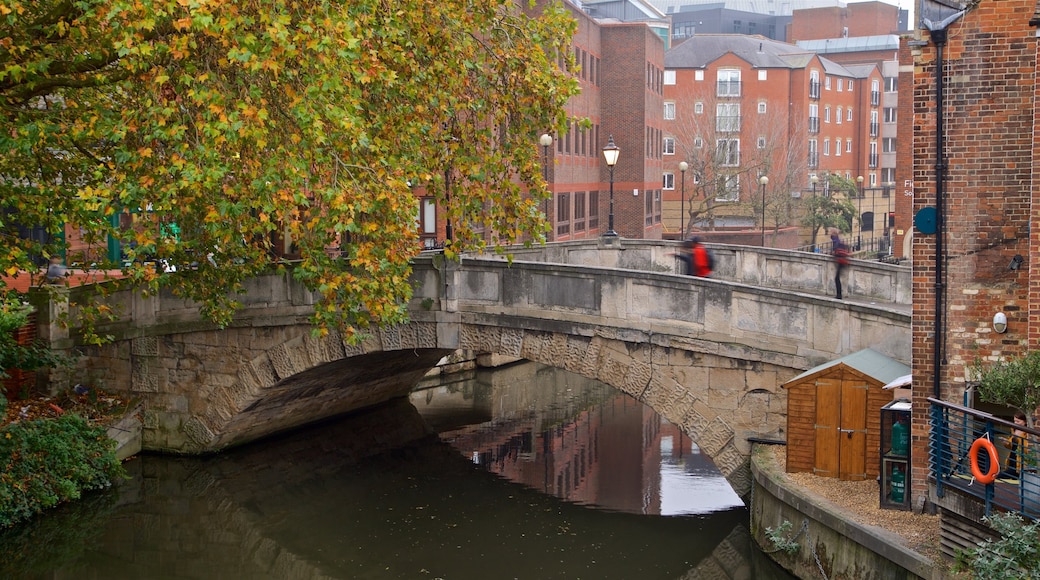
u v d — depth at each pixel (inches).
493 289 839.1
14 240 732.0
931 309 599.2
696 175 2758.4
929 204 596.7
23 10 578.6
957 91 587.2
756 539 698.2
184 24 530.3
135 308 957.8
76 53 639.1
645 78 2448.3
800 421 675.4
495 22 806.5
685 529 775.7
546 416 1189.1
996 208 585.6
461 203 792.9
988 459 509.0
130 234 665.6
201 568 714.2
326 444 1034.7
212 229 617.3
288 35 578.9
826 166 3676.2
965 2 581.0
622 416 1192.8
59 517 796.6
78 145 688.4
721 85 3348.9
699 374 771.4
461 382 1397.6
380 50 687.1
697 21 5757.9
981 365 580.4
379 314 672.4
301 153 628.1
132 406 959.6
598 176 2436.0
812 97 3531.0
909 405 619.8
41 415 891.4
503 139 828.6
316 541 759.1
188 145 592.4
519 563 707.4
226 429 954.1
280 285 904.3
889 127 4195.4
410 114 725.9
